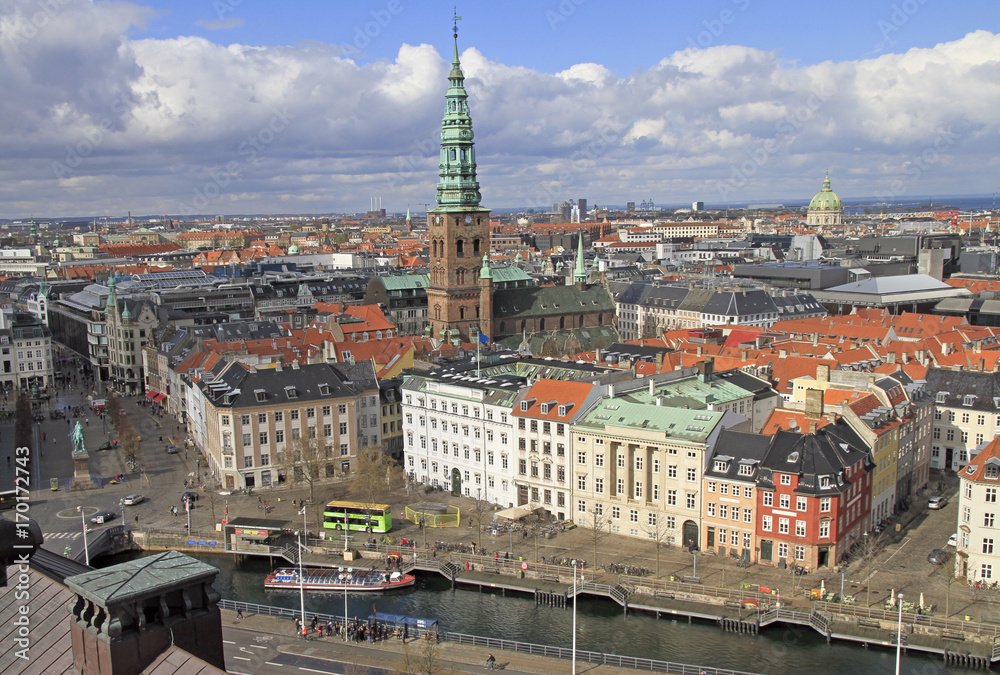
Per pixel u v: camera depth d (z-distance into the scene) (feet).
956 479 588.50
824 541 435.12
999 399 583.17
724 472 462.60
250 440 590.55
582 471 513.86
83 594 95.76
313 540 500.74
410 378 621.72
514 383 570.87
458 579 450.71
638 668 362.33
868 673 355.77
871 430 481.87
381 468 575.79
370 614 420.77
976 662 355.77
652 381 540.93
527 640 393.29
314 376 624.18
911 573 432.25
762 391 583.58
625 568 447.01
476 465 574.15
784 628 392.88
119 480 610.65
